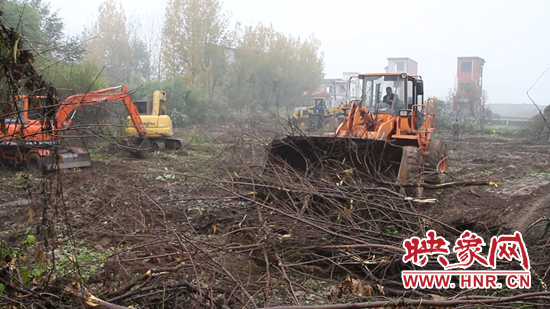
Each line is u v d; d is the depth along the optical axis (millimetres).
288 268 4801
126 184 9906
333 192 6160
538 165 16344
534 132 32938
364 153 8203
